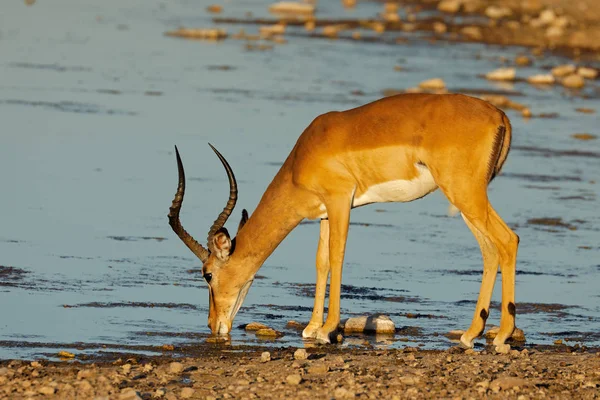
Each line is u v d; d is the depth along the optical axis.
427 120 20.12
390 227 30.69
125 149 37.44
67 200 30.50
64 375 17.08
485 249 20.41
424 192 20.67
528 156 41.03
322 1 99.69
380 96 51.25
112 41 66.31
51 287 22.81
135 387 16.58
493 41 76.75
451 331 21.22
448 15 89.38
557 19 84.00
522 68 65.31
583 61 70.06
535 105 52.84
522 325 22.00
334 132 20.78
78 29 70.94
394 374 17.62
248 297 23.47
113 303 22.00
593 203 34.28
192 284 23.86
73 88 48.88
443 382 17.16
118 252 25.95
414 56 67.94
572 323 22.22
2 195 30.53
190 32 71.38
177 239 27.45
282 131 41.88
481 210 19.94
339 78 56.84
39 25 71.56
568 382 17.31
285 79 55.56
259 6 93.50
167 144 38.62
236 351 19.39
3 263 24.34
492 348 20.25
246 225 21.33
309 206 21.17
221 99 48.75
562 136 45.25
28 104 44.25
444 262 26.98
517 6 92.25
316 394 16.36
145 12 83.88
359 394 16.33
